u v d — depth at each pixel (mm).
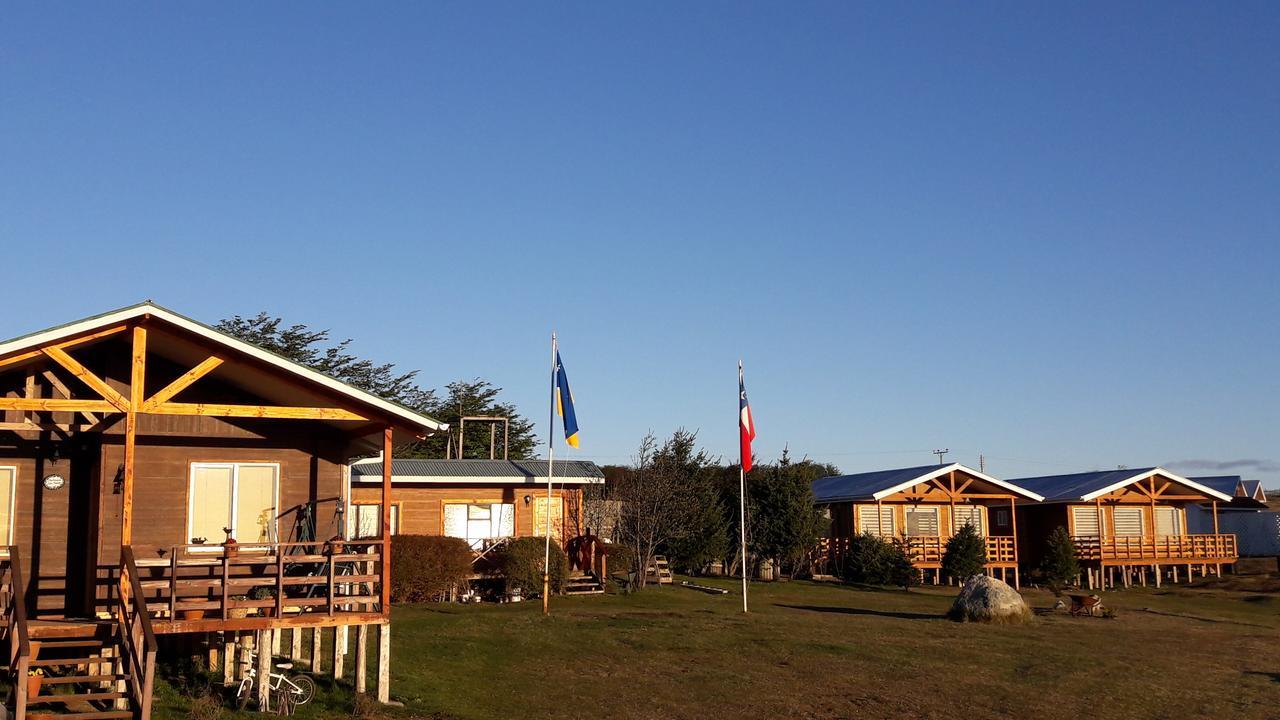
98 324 16000
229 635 17266
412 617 26828
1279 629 31672
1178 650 25672
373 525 35156
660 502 39188
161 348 17953
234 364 17141
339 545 17094
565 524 37250
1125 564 47625
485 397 69688
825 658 22609
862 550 43781
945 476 46375
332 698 16891
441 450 64812
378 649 16953
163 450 18641
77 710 15070
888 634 26406
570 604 31688
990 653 23906
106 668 16375
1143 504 50750
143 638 14719
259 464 19219
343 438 19797
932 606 34656
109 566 17703
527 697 18016
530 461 39125
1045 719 18078
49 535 18172
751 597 36062
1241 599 41531
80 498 18484
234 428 19156
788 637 25078
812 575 44875
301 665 19062
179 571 18312
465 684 18656
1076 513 49906
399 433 18531
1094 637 27344
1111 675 21828
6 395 18125
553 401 28953
